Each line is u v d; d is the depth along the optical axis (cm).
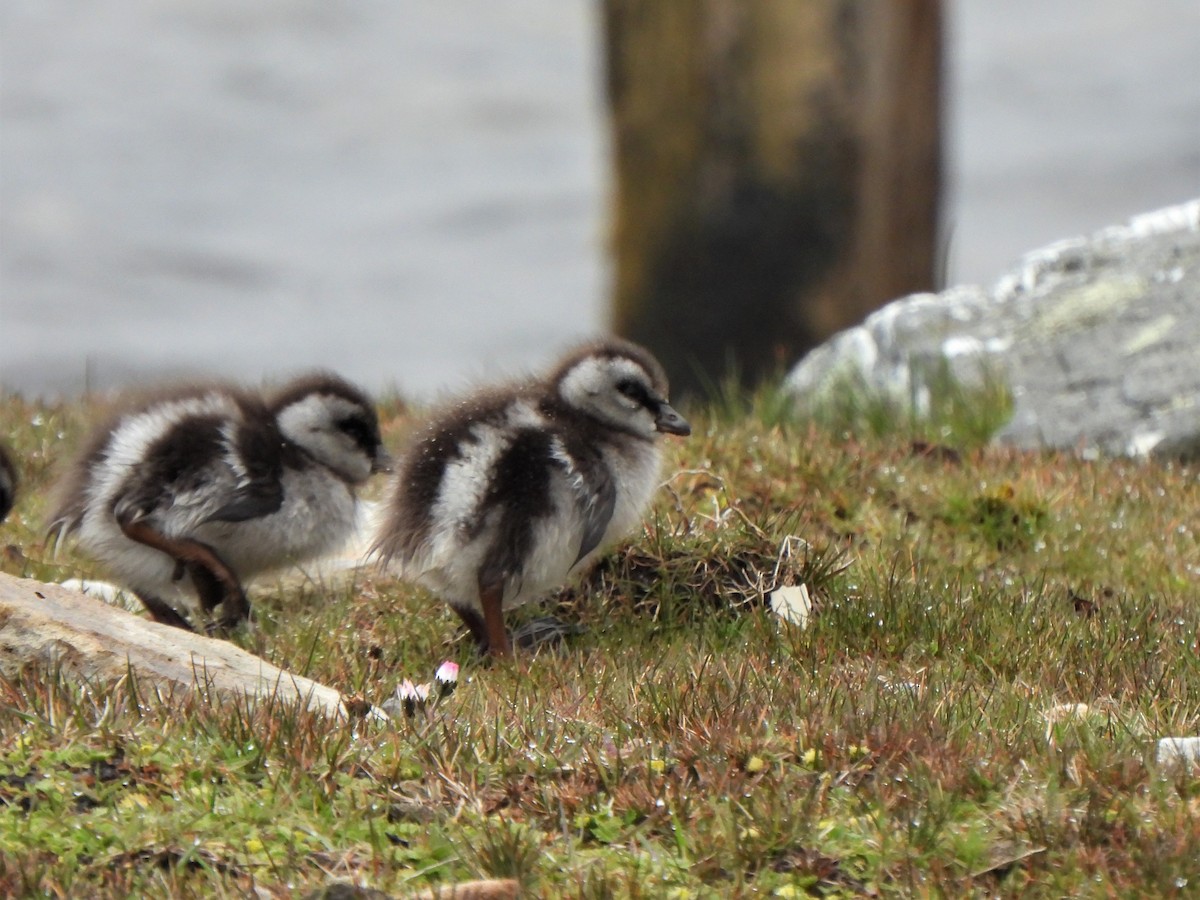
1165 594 1317
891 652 1102
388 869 775
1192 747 874
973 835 800
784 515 1324
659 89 2509
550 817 823
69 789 805
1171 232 2038
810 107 2498
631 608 1198
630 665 1053
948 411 1798
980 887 780
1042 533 1440
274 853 778
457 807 827
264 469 1222
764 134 2505
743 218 2534
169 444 1205
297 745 854
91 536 1227
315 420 1257
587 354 1229
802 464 1473
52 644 935
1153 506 1516
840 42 2491
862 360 1975
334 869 773
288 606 1273
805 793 834
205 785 815
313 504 1247
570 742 890
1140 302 1927
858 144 2525
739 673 1016
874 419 1784
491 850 778
